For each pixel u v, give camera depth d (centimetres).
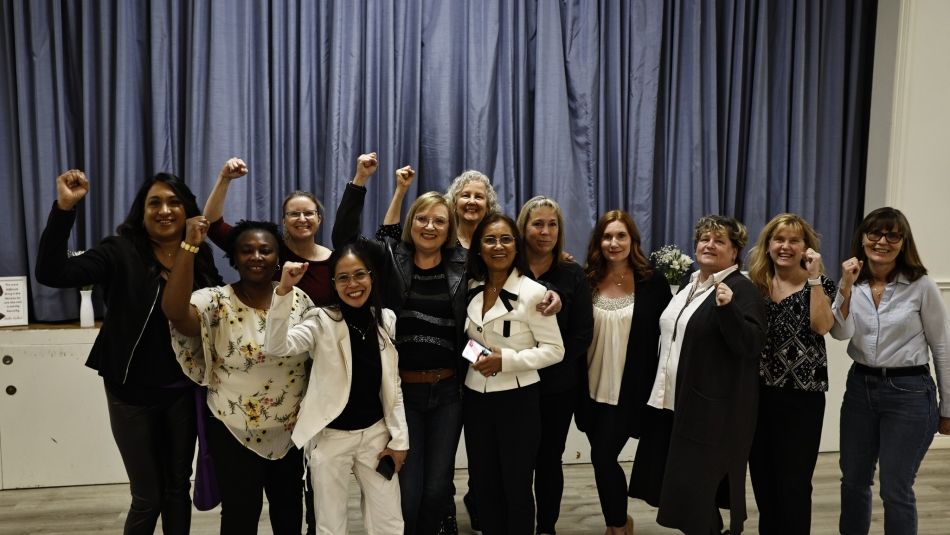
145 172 333
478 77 350
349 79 338
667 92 374
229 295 195
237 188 328
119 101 319
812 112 380
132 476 200
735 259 227
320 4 339
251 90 333
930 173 374
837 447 374
